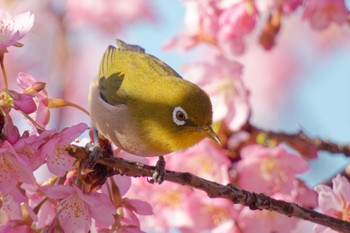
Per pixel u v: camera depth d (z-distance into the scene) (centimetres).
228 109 1184
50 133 823
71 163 839
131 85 1043
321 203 966
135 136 1029
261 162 1122
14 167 820
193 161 1138
